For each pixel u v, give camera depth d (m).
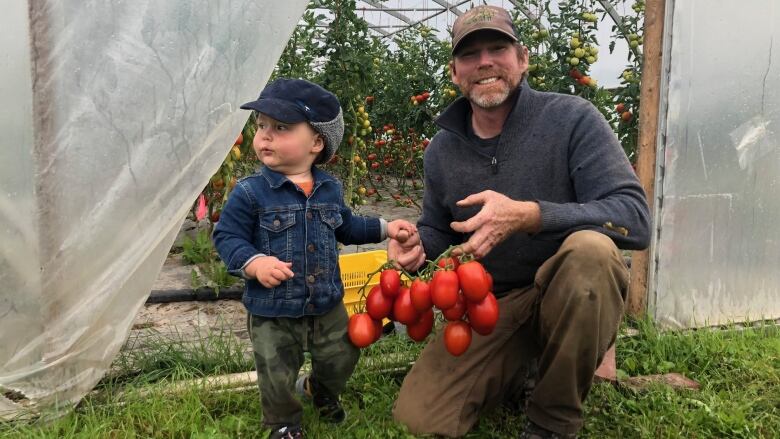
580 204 2.12
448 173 2.57
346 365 2.23
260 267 1.94
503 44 2.33
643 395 2.63
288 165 2.13
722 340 3.21
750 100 3.53
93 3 2.19
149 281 2.54
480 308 1.98
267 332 2.09
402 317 2.04
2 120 2.17
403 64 8.09
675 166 3.40
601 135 2.31
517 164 2.40
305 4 2.46
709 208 3.53
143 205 2.37
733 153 3.54
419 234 2.62
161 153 2.36
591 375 2.06
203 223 6.32
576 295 1.96
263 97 2.08
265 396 2.13
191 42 2.33
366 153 8.63
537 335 2.30
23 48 2.15
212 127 2.42
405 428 2.26
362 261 3.40
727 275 3.64
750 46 3.49
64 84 2.20
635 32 5.57
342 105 5.55
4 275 2.23
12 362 2.31
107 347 2.49
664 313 3.50
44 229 2.24
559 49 5.57
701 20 3.36
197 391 2.50
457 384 2.32
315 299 2.12
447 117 2.53
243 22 2.39
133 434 2.16
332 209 2.20
